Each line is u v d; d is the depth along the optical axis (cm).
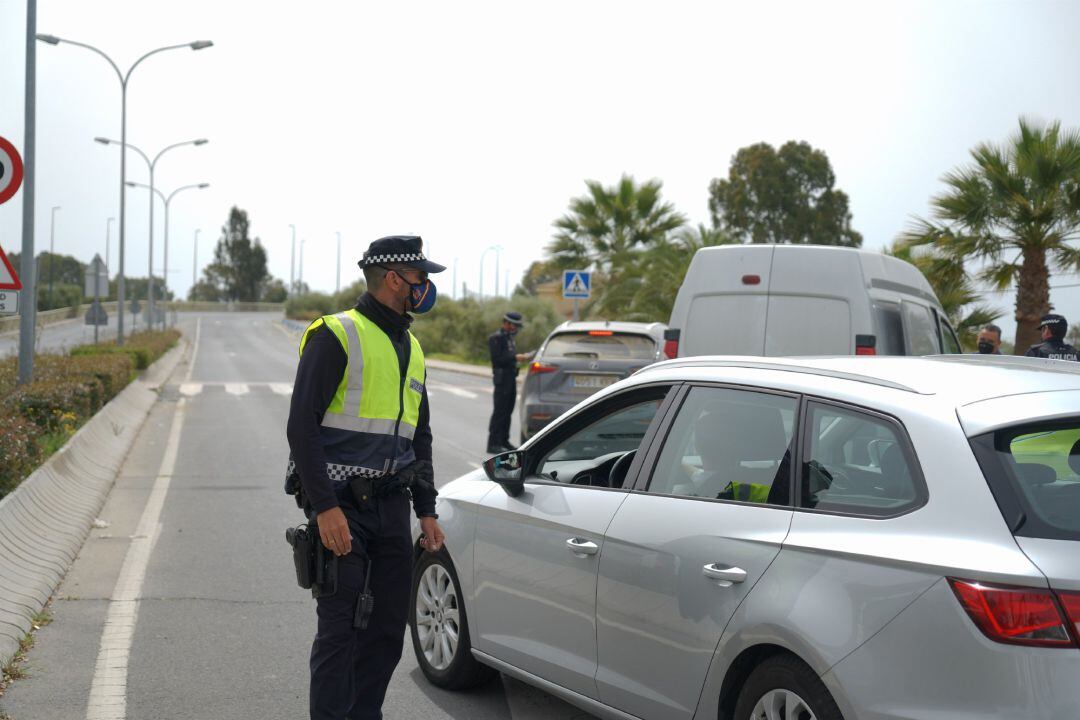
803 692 313
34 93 1402
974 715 273
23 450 820
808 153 5797
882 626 294
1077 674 263
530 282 8850
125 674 520
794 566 325
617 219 3019
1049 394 317
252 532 880
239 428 1753
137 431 1677
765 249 895
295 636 589
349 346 377
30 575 657
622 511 399
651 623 373
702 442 386
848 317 862
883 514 312
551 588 427
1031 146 1549
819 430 347
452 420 1925
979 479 294
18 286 999
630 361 1290
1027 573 271
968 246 1612
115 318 9031
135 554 795
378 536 386
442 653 511
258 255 15150
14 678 509
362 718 398
